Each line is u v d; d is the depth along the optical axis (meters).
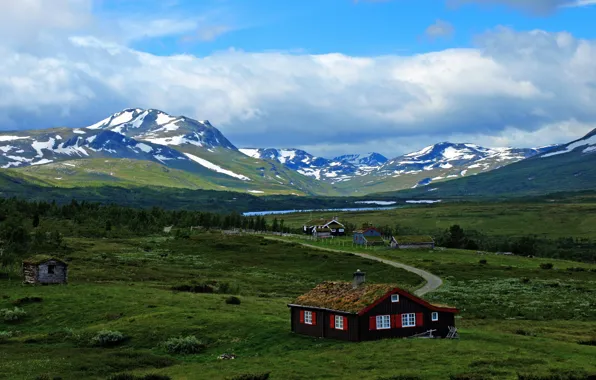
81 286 111.50
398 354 61.56
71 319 88.38
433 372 54.03
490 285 140.50
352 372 55.62
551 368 55.34
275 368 58.22
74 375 58.88
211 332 76.38
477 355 60.84
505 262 191.12
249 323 79.56
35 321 88.44
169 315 84.62
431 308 72.81
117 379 55.28
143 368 62.38
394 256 198.25
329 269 167.12
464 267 170.38
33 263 115.81
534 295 126.38
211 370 58.81
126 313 89.38
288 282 144.38
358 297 71.62
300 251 199.62
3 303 96.75
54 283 116.19
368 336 69.44
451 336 72.31
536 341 70.94
